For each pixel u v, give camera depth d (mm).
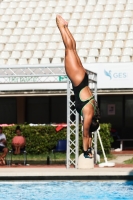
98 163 41094
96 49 58750
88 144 19422
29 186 32500
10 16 66688
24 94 50750
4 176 33938
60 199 28266
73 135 46250
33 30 63562
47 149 47156
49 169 36625
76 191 30531
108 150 46656
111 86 49688
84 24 63688
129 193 29812
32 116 56531
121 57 57125
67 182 33750
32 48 60438
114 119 55625
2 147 41312
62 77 39438
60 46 60344
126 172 33875
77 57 19344
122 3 67250
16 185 32906
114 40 60312
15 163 41688
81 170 35500
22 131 47406
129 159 43500
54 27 63625
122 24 63031
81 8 67000
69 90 38188
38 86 50562
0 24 65125
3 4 69625
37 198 28594
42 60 57906
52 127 47219
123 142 54594
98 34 61469
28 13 66938
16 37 62500
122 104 55500
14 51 60031
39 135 47188
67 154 37812
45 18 65750
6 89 50906
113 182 33531
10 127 47594
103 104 55750
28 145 47156
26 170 35906
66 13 66250
